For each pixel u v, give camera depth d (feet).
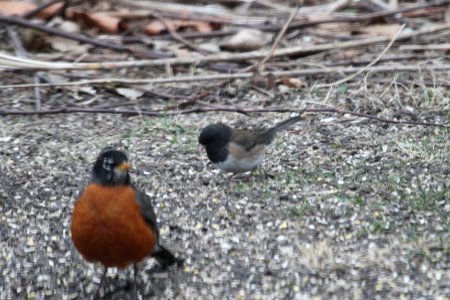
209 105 45.78
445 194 35.96
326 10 57.36
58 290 31.17
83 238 28.68
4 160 40.11
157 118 44.57
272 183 37.78
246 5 58.70
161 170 39.22
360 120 43.62
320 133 42.42
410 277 30.45
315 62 49.83
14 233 34.45
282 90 47.24
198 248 33.04
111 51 52.06
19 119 44.62
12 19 51.47
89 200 28.35
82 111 44.42
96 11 56.95
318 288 30.14
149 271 31.81
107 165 28.25
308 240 33.17
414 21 55.52
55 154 40.81
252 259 32.12
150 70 49.83
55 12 55.36
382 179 37.52
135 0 58.54
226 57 48.37
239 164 37.47
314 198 36.22
